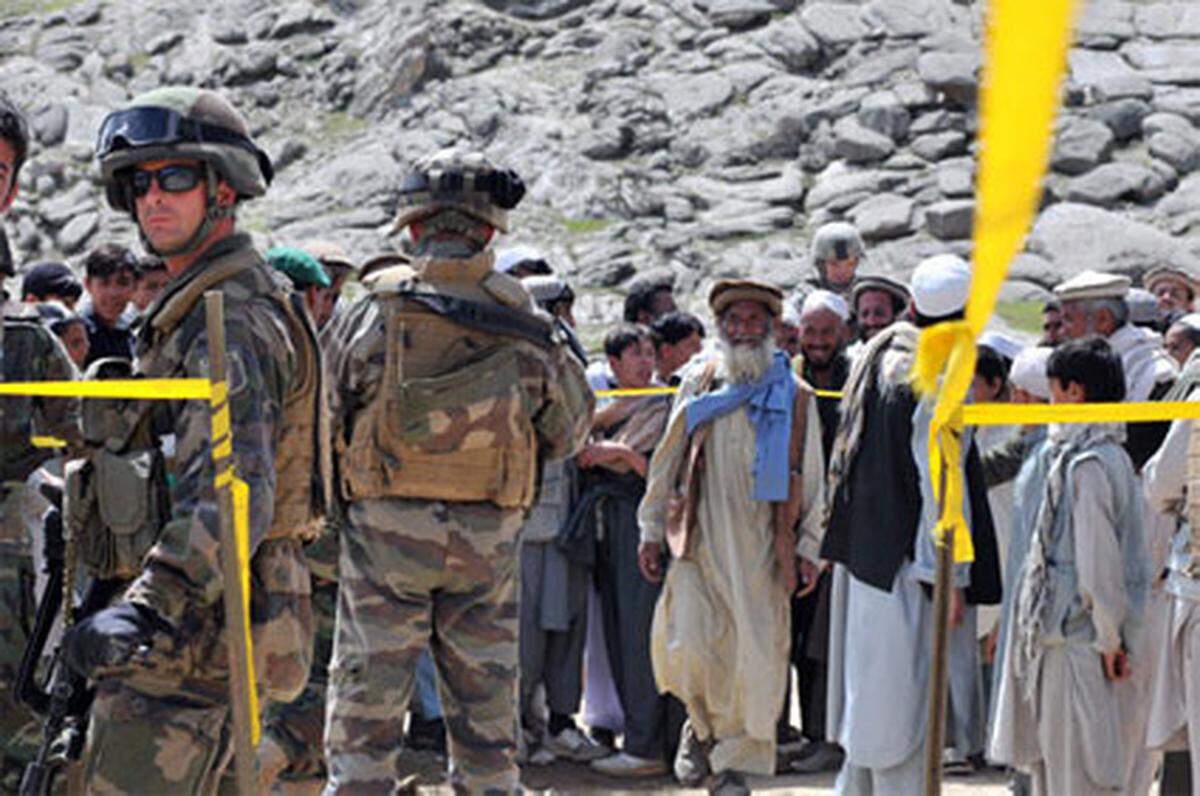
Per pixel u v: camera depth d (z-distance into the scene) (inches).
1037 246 1167.0
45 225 1309.1
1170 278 663.1
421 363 317.7
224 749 225.3
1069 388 360.5
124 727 219.5
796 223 1243.2
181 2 1509.6
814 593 477.4
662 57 1402.6
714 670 418.3
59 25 1505.9
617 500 473.4
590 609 487.2
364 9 1477.6
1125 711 361.7
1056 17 97.6
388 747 320.8
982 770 471.5
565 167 1290.6
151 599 216.7
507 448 321.4
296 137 1379.2
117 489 230.1
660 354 503.5
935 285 375.2
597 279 1181.1
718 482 418.0
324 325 420.5
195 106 231.9
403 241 1234.0
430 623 323.6
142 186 231.0
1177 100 1300.4
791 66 1375.5
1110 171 1246.3
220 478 204.8
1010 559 374.0
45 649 275.7
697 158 1307.8
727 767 418.3
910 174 1264.8
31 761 265.1
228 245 232.8
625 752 466.6
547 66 1409.9
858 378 379.2
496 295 323.9
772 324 424.8
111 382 230.2
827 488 420.8
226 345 223.5
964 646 446.6
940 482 165.8
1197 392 358.9
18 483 271.9
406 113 1380.4
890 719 369.7
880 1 1401.3
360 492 318.7
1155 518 400.5
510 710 324.2
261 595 236.8
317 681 362.6
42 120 1397.6
